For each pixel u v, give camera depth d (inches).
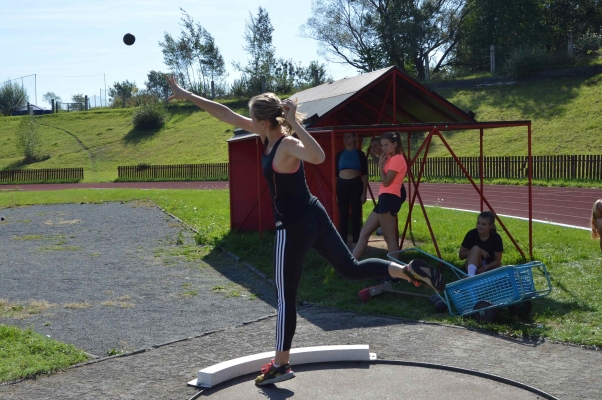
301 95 483.8
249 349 207.8
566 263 327.9
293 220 156.0
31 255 416.5
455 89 1674.5
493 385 168.7
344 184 375.2
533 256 343.6
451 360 190.1
